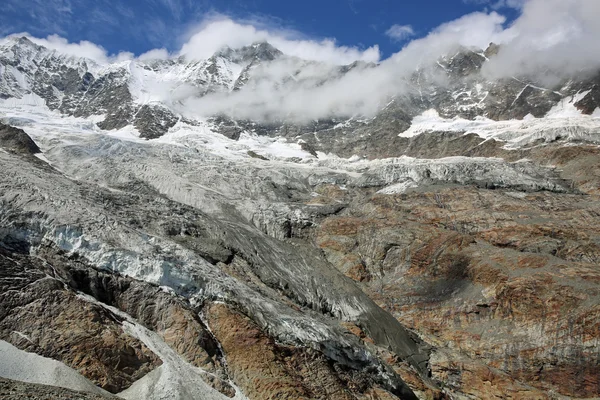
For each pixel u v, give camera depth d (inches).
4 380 1162.6
